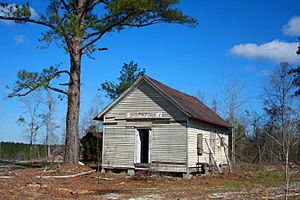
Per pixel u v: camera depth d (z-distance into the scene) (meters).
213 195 15.98
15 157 54.59
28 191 15.48
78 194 15.80
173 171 24.12
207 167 26.19
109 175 23.84
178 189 18.28
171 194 16.33
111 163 25.78
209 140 28.72
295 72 22.86
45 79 24.02
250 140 42.31
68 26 23.03
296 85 23.00
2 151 55.94
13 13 23.20
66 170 23.86
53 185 18.05
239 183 21.23
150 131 25.20
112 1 24.84
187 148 24.08
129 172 25.17
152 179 22.23
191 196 15.70
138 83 25.84
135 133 25.59
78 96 26.44
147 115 25.42
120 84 39.03
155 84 25.19
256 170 28.69
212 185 20.19
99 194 16.09
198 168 25.53
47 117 59.91
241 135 42.31
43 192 15.59
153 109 25.34
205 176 24.92
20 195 14.47
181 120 24.48
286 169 9.82
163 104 25.11
